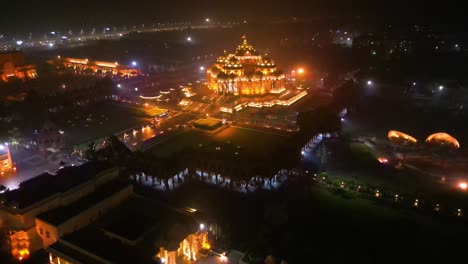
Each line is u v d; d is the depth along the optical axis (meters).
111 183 84.38
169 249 63.75
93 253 63.50
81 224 72.81
